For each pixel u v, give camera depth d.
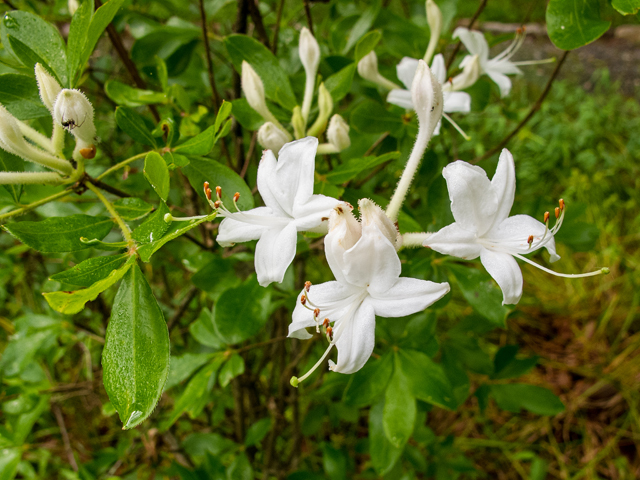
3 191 0.14
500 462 0.37
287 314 0.26
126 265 0.11
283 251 0.11
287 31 0.22
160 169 0.11
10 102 0.13
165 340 0.10
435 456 0.27
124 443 0.25
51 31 0.13
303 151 0.12
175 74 0.21
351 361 0.11
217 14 0.25
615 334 0.42
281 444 0.32
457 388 0.22
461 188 0.11
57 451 0.33
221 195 0.13
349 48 0.21
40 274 0.33
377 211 0.10
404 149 0.19
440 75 0.18
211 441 0.23
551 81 0.21
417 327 0.17
